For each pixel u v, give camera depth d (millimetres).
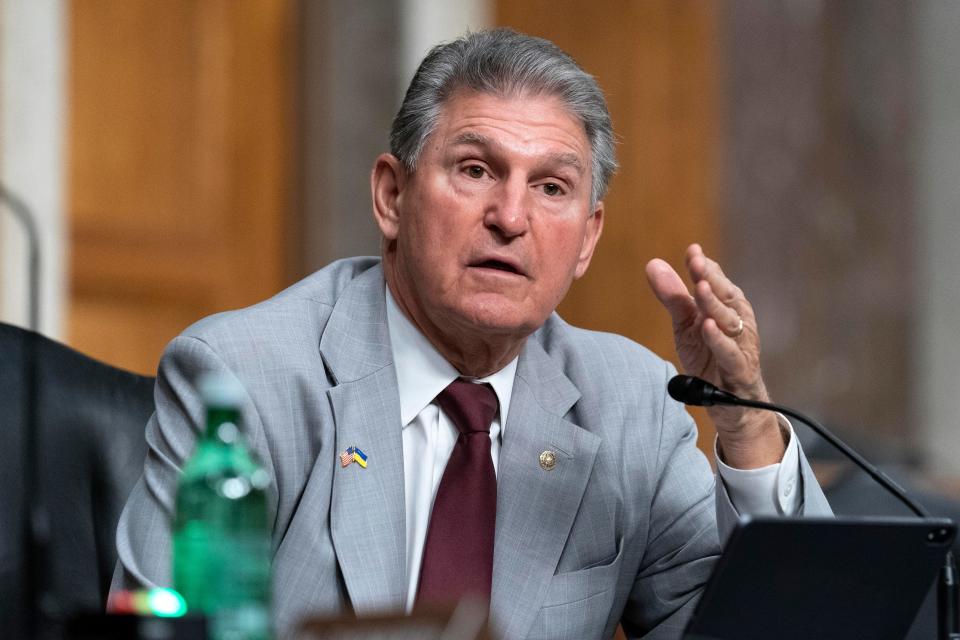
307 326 7883
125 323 17703
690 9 20750
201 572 5137
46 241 15500
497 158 7477
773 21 21469
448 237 7480
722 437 7465
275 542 7461
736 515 7441
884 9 21906
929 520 5785
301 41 19047
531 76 7590
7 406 8055
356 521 7410
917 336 21688
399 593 7340
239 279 18672
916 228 21766
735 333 7172
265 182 18891
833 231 21672
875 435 21438
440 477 7820
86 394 8320
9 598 7699
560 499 7867
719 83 20938
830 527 5578
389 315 8031
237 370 7480
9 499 7883
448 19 18672
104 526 8117
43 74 15531
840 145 21750
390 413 7707
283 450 7465
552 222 7543
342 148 18828
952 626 6340
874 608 5906
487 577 7508
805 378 21422
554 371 8273
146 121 17875
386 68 18734
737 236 21062
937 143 21672
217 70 18484
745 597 5629
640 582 8414
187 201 18250
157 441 7344
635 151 20375
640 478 8227
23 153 15336
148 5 17875
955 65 21625
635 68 20328
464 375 7965
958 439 21219
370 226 18891
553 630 7605
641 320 20312
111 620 4684
